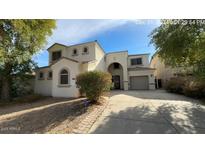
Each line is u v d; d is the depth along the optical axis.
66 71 13.97
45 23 11.20
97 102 8.86
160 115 6.20
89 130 4.60
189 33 7.80
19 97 15.13
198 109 7.23
